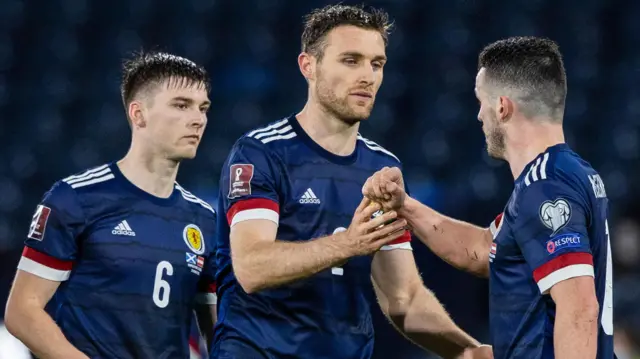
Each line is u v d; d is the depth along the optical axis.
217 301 14.62
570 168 11.66
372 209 12.14
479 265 14.03
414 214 14.24
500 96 12.33
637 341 23.39
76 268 14.98
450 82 39.56
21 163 37.84
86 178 15.22
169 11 42.03
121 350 14.81
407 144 37.75
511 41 12.58
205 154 36.91
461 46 40.56
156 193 15.45
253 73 40.22
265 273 12.53
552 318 11.60
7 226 35.34
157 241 15.20
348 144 14.04
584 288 11.00
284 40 41.38
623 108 39.09
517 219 11.68
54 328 14.38
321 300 13.69
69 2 42.22
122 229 15.03
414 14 41.59
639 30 41.03
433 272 29.77
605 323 12.00
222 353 13.77
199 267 15.59
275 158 13.55
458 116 38.44
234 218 13.26
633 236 30.14
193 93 15.31
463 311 29.61
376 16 13.64
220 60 40.84
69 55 41.16
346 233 12.23
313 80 13.77
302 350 13.55
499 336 12.25
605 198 12.12
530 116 12.12
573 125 38.53
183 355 15.34
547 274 11.22
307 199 13.59
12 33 41.66
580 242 11.16
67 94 39.94
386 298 14.97
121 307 14.87
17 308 14.48
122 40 41.16
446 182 36.12
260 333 13.58
